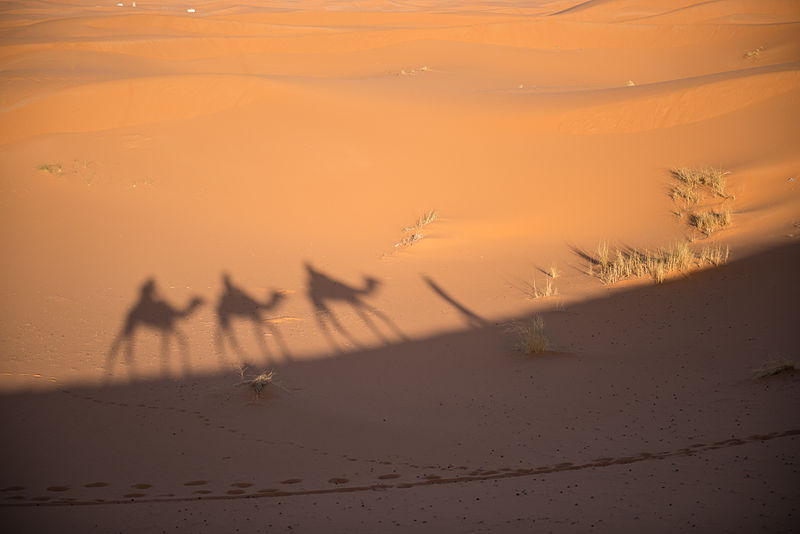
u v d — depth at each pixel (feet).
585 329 136.15
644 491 65.72
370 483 75.10
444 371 118.93
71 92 326.85
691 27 630.74
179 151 292.61
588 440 85.15
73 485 77.00
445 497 68.90
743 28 604.49
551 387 107.45
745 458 71.92
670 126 271.69
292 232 227.61
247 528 62.34
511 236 215.51
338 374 119.44
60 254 199.72
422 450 85.97
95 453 87.10
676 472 70.33
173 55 646.33
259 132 310.86
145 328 148.97
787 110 254.47
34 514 67.82
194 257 202.59
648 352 119.55
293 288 178.91
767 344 113.19
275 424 97.09
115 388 113.50
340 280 184.96
